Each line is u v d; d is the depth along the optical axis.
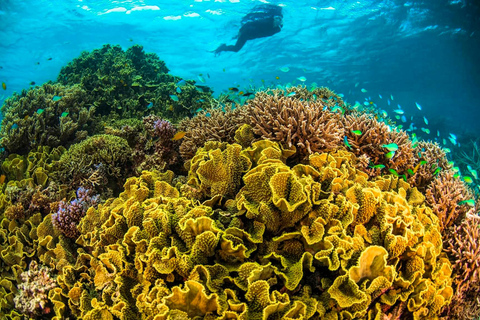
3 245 4.23
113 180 5.50
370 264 2.25
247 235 2.39
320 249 2.41
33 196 4.71
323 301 2.26
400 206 2.84
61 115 7.18
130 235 2.62
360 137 4.58
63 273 3.19
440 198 3.98
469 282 3.29
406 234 2.46
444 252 3.46
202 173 3.06
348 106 6.57
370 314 2.30
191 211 2.51
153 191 3.60
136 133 6.25
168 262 2.31
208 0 20.78
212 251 2.36
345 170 3.21
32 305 3.15
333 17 24.91
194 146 5.05
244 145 4.27
